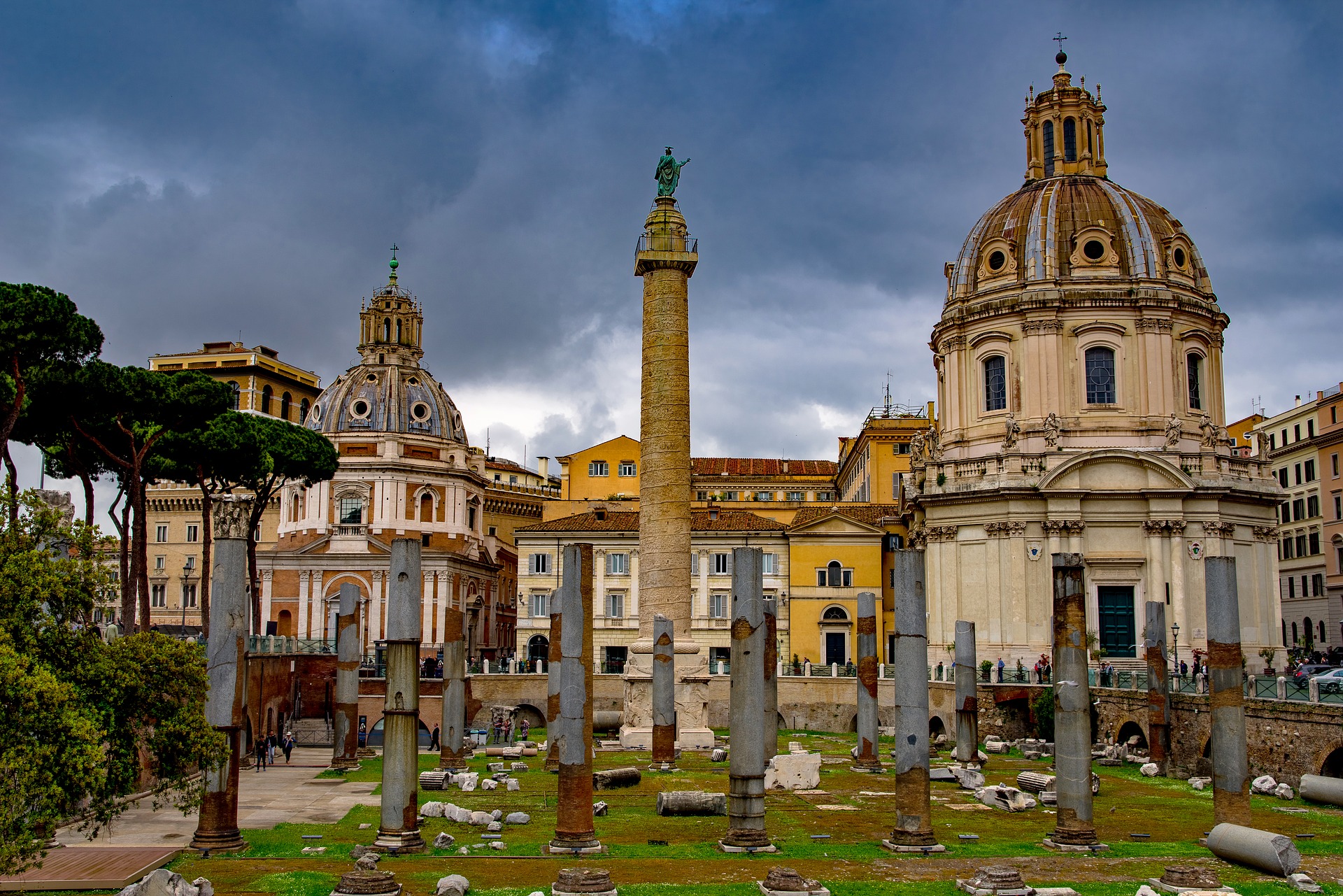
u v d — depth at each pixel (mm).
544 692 79750
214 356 132000
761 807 35094
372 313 115312
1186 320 80875
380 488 107500
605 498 119500
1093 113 88875
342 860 33188
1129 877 31359
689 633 59844
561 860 32969
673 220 59531
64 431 53750
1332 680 45250
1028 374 80188
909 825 35000
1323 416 100500
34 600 29219
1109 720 62750
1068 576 36594
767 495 129125
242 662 35531
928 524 81812
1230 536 76750
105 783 30266
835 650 92062
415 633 35719
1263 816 41719
